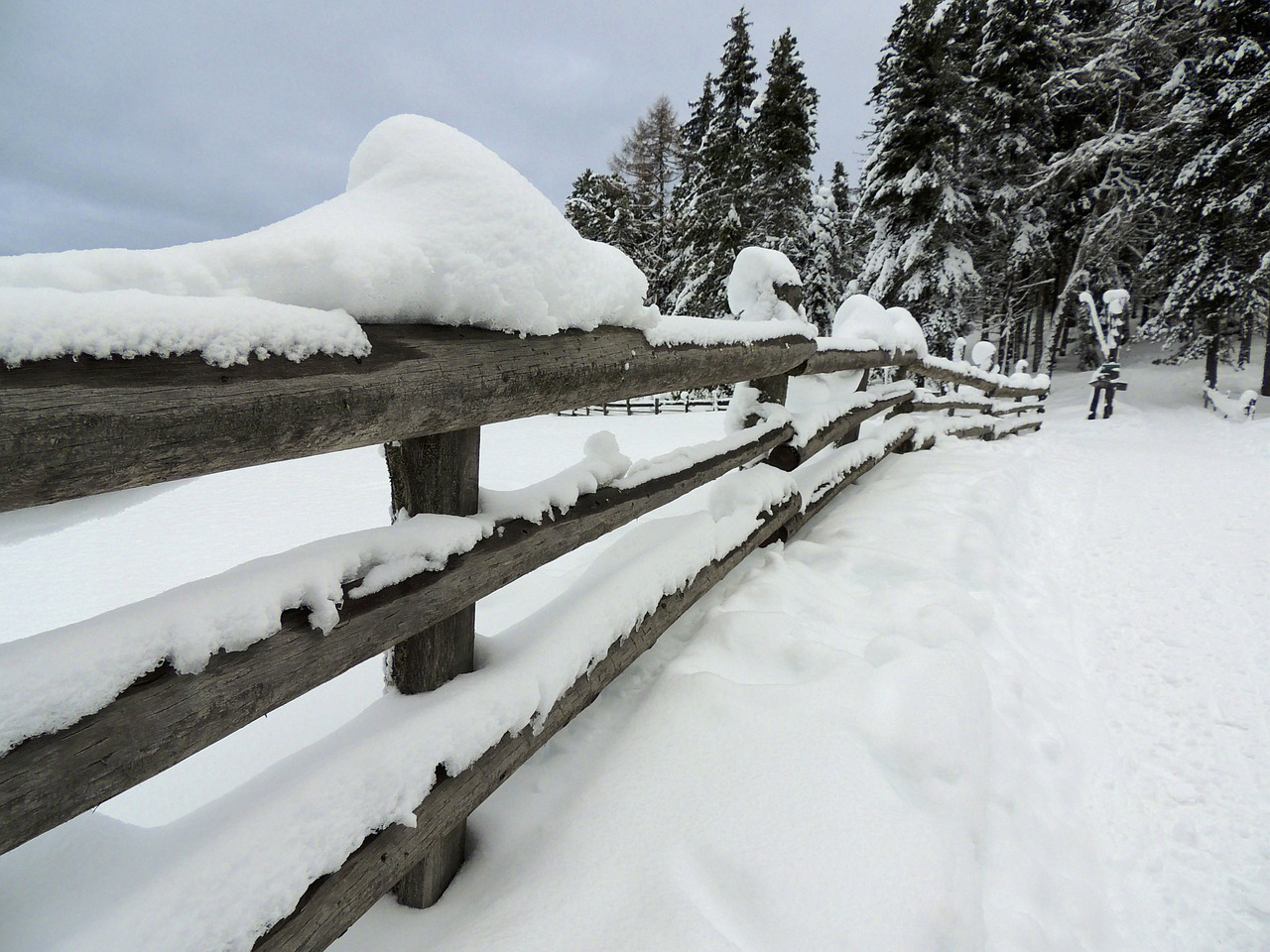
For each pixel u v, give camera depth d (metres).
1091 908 1.46
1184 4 16.38
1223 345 17.25
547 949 1.06
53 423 0.56
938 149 15.27
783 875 1.22
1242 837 1.71
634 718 1.71
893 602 2.52
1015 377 11.04
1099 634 2.93
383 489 8.07
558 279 1.23
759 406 3.02
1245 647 2.74
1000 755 1.83
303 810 0.87
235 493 7.78
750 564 2.80
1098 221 17.97
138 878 0.74
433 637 1.18
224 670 0.76
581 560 3.00
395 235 0.94
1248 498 5.28
